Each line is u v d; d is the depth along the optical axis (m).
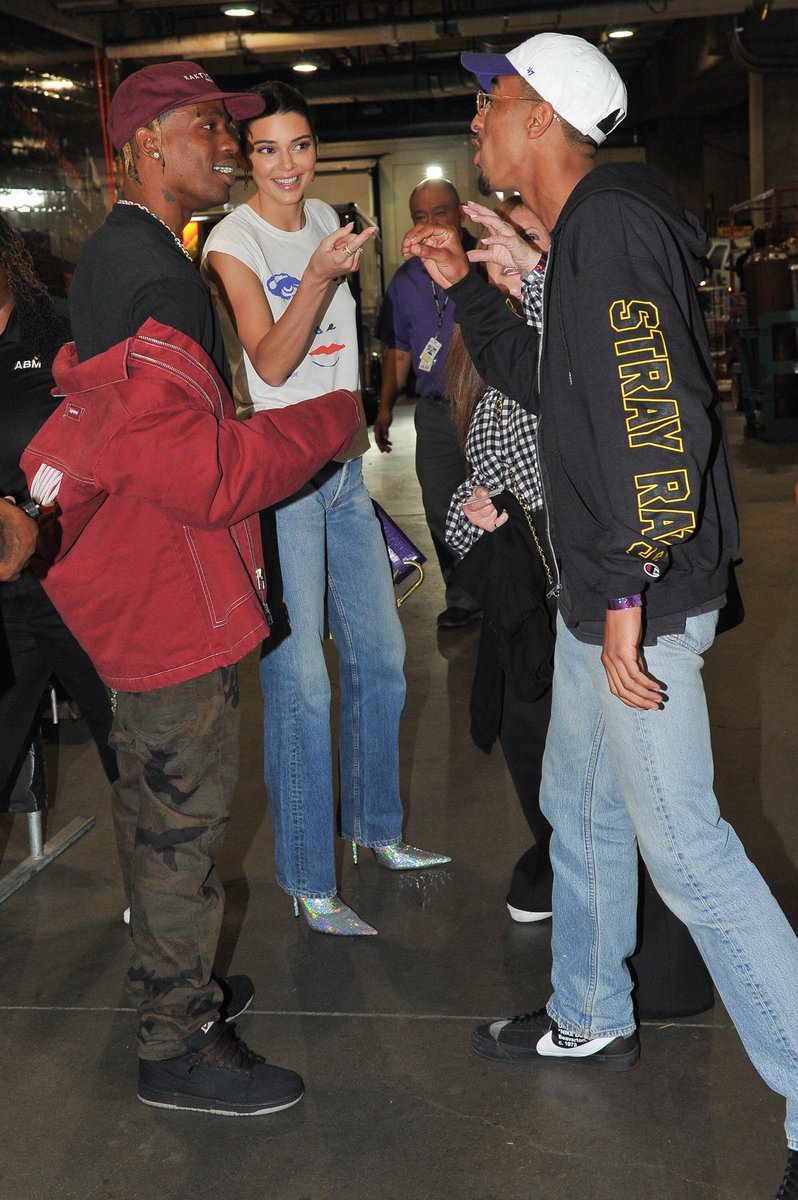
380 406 5.12
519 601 2.22
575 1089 1.97
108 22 12.15
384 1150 1.84
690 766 1.67
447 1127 1.89
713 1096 1.93
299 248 2.48
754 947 1.64
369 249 15.45
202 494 1.70
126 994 2.33
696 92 19.20
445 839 2.97
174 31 13.53
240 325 2.38
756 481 8.39
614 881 1.93
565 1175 1.77
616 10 12.68
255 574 1.92
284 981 2.35
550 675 2.24
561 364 1.62
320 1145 1.86
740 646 4.44
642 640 1.63
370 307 15.23
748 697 3.86
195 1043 1.94
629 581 1.54
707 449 1.50
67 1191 1.79
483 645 2.44
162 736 1.85
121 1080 2.06
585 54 1.72
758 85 16.61
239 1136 1.90
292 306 2.22
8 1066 2.11
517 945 2.45
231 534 1.85
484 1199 1.73
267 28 12.88
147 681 1.82
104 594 1.80
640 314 1.50
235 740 1.92
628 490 1.50
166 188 1.96
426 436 4.71
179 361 1.74
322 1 14.74
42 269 9.34
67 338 2.59
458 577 2.29
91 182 11.11
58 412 1.80
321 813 2.50
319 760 2.48
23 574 2.50
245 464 1.74
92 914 2.66
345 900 2.68
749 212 16.25
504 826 3.03
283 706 2.46
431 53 18.19
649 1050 2.06
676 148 22.19
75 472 1.72
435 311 4.66
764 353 10.34
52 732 3.81
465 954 2.42
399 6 15.27
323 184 21.48
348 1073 2.04
